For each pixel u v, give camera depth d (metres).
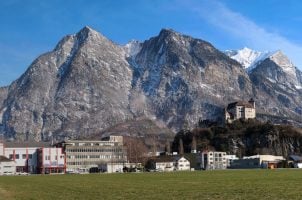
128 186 125.31
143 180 164.88
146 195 91.88
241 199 80.31
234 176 184.62
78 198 88.19
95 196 92.00
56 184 146.75
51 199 87.69
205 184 127.25
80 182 157.62
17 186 140.00
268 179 150.25
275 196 83.56
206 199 81.75
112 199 84.62
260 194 88.25
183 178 175.50
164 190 105.12
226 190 100.75
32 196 96.88
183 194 92.56
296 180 139.50
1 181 185.12
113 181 161.12
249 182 132.62
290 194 86.31
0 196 100.44
